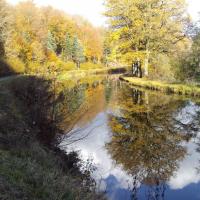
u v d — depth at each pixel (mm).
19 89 14523
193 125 16969
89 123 16234
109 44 43312
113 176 9945
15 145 8367
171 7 37594
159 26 37938
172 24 37531
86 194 7266
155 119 18469
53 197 6102
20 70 39438
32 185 6344
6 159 7164
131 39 40250
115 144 13328
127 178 9898
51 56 52562
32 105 11555
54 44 66562
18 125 9953
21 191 5977
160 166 11102
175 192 9133
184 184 9711
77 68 71250
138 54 39500
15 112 11555
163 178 10102
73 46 73000
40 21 67062
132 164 11211
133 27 39062
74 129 14203
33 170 6973
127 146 13234
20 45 45344
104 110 20703
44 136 10375
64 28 75938
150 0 37969
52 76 17875
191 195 8984
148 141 14062
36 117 10547
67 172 8648
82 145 12570
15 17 57312
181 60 31922
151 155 12219
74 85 35312
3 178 6168
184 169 10922
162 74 36281
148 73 39969
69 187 6859
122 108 21812
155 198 8672
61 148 11242
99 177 9742
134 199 8492
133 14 38438
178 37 37688
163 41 37656
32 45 47000
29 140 8992
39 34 61344
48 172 7277
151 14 37750
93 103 23016
